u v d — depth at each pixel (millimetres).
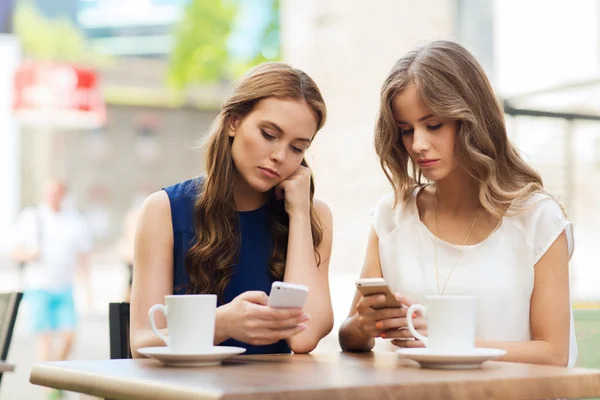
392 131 2738
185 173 29344
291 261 2725
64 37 30078
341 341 2701
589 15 7363
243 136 2652
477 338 2521
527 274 2680
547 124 5715
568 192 5801
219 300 2742
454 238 2812
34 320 8789
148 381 1812
